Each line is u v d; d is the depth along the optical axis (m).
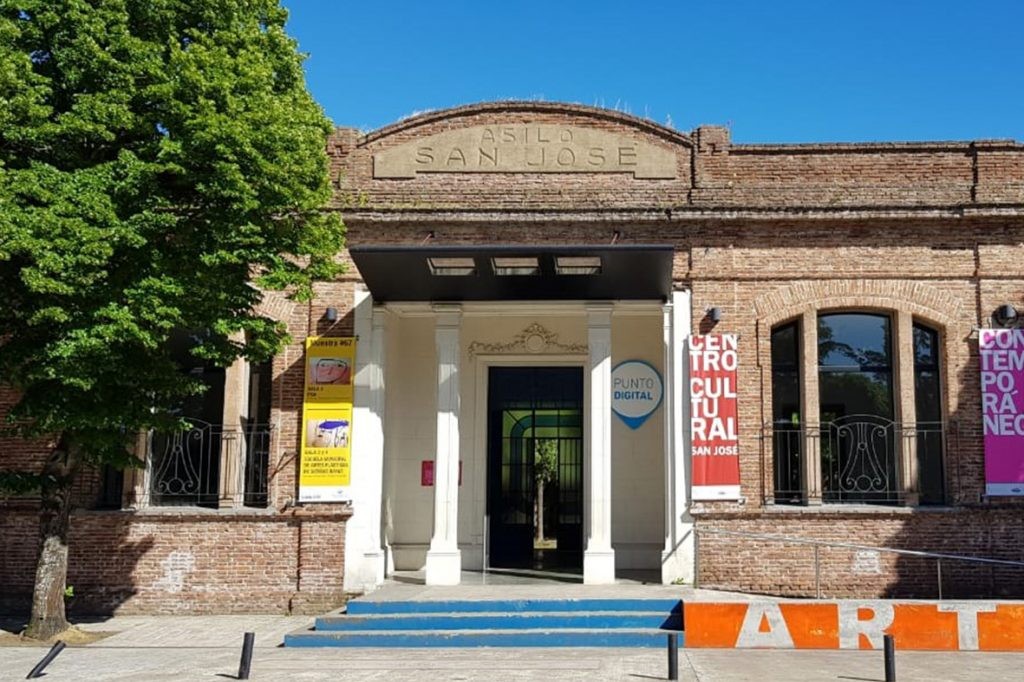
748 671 10.67
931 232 16.17
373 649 12.55
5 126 12.07
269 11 14.19
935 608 12.40
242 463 16.28
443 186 16.70
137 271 12.48
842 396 16.28
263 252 13.04
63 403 12.55
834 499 15.98
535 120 16.83
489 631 12.88
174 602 15.64
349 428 16.03
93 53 12.34
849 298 16.08
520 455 18.69
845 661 11.38
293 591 15.70
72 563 15.70
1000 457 15.52
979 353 15.80
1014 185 16.22
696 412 15.79
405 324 18.48
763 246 16.25
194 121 12.16
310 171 13.45
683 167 16.62
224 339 13.75
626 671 10.66
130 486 15.98
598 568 15.53
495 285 15.83
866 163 16.47
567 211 16.23
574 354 18.42
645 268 15.10
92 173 12.27
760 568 15.41
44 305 12.15
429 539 17.95
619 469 18.11
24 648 12.87
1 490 13.54
